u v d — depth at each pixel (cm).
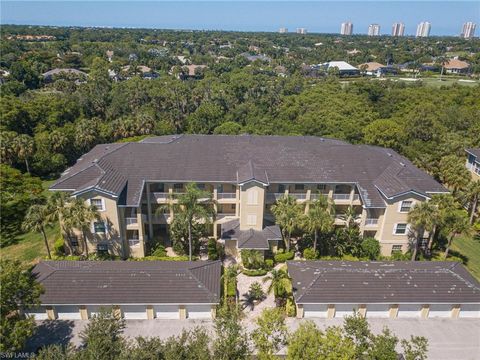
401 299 3450
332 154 4919
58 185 4116
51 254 4397
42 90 11500
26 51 17338
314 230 4166
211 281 3609
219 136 5597
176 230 4275
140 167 4509
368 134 7075
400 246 4488
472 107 8488
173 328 3422
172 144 5044
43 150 6756
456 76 14475
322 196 4338
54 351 2567
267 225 4512
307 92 10175
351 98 9369
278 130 7994
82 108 8875
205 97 10044
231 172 4500
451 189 5959
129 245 4338
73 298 3359
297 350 2506
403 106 9156
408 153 6594
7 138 6512
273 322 2841
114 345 2605
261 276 4112
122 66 15300
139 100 9569
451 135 6650
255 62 16650
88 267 3662
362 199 4297
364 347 2583
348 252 4412
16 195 5619
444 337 3394
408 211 4281
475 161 5922
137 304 3359
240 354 2645
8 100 7819
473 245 4853
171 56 19800
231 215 4684
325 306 3538
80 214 3825
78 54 17800
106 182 4066
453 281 3625
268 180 4362
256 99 10162
